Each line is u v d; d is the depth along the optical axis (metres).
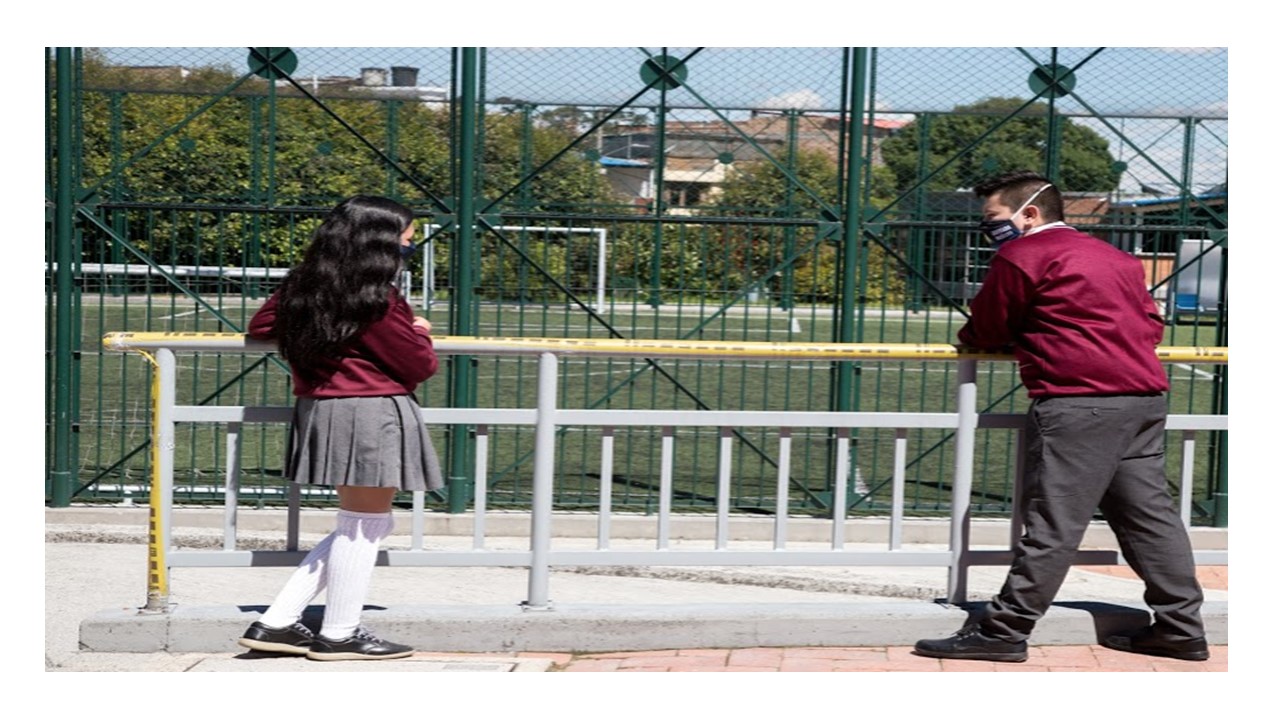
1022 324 5.14
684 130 8.13
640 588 6.82
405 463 4.95
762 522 7.73
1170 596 5.20
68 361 7.76
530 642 5.30
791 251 8.13
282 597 5.12
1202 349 5.44
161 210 8.34
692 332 8.16
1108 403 5.00
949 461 10.33
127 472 8.60
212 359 15.31
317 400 4.92
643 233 8.84
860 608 5.46
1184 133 8.02
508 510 7.98
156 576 5.29
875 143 8.03
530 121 8.05
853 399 8.00
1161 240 8.14
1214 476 8.09
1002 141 8.12
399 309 4.91
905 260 8.01
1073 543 5.07
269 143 7.95
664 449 5.39
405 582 6.77
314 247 4.88
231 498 5.27
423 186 7.83
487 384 14.23
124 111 8.10
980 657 5.20
